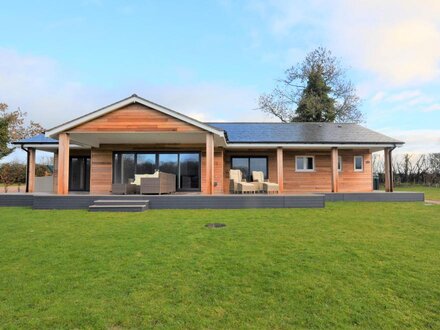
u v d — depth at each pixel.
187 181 15.05
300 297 3.72
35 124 31.14
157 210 10.30
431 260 5.03
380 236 6.62
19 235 6.65
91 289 3.90
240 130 17.81
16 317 3.21
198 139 13.62
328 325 3.12
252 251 5.47
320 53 32.50
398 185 26.67
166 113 11.34
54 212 9.85
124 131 11.35
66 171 11.38
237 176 14.48
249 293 3.82
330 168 17.00
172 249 5.59
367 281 4.19
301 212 9.84
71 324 3.09
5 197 11.64
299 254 5.31
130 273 4.43
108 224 7.81
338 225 7.74
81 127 11.34
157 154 15.13
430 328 3.09
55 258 5.09
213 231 7.00
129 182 14.12
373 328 3.09
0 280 4.18
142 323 3.12
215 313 3.34
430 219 8.65
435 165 25.95
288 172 16.91
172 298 3.68
